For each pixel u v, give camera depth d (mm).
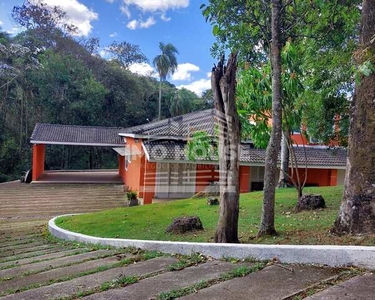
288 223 5059
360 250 2945
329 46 6887
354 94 3840
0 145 22469
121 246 4668
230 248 3486
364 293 2387
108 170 24594
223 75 4059
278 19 4438
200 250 3695
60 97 25656
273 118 4387
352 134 3811
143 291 2678
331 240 3645
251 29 5387
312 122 8094
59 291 2828
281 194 8578
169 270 3217
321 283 2619
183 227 5332
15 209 11914
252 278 2816
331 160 14000
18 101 23500
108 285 2869
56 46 29453
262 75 5766
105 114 29047
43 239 6773
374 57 3207
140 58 37688
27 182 17484
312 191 8844
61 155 25781
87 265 3699
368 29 3650
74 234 6141
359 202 3682
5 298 2768
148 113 31688
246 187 12531
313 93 7441
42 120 24812
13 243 6402
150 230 5863
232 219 4039
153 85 34219
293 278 2762
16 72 23219
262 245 3414
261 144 6086
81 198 13797
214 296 2480
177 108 28719
